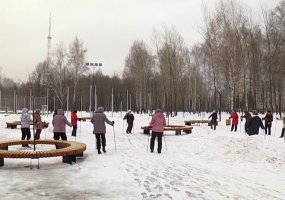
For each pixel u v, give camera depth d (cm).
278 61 4619
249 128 1736
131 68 6688
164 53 5059
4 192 761
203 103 7150
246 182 873
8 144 1353
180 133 2383
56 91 6494
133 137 2164
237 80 4184
